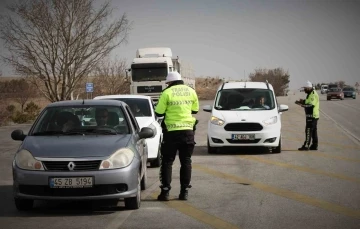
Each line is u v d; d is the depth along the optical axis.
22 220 20.92
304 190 27.02
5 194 26.98
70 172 21.30
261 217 21.14
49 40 97.00
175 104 24.53
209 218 21.02
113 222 20.47
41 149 22.11
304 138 57.09
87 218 21.20
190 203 24.03
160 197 24.72
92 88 100.31
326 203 23.77
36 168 21.47
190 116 24.83
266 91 45.47
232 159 39.72
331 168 34.94
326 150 45.53
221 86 46.53
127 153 22.36
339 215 21.47
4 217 21.47
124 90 123.81
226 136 42.03
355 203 23.77
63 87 99.00
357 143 51.56
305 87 45.34
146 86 93.81
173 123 24.53
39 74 97.25
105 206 23.55
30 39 95.75
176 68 102.62
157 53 98.75
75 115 25.03
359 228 19.33
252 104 44.34
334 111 114.25
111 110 25.33
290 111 116.88
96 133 24.16
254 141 42.00
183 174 24.69
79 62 98.69
